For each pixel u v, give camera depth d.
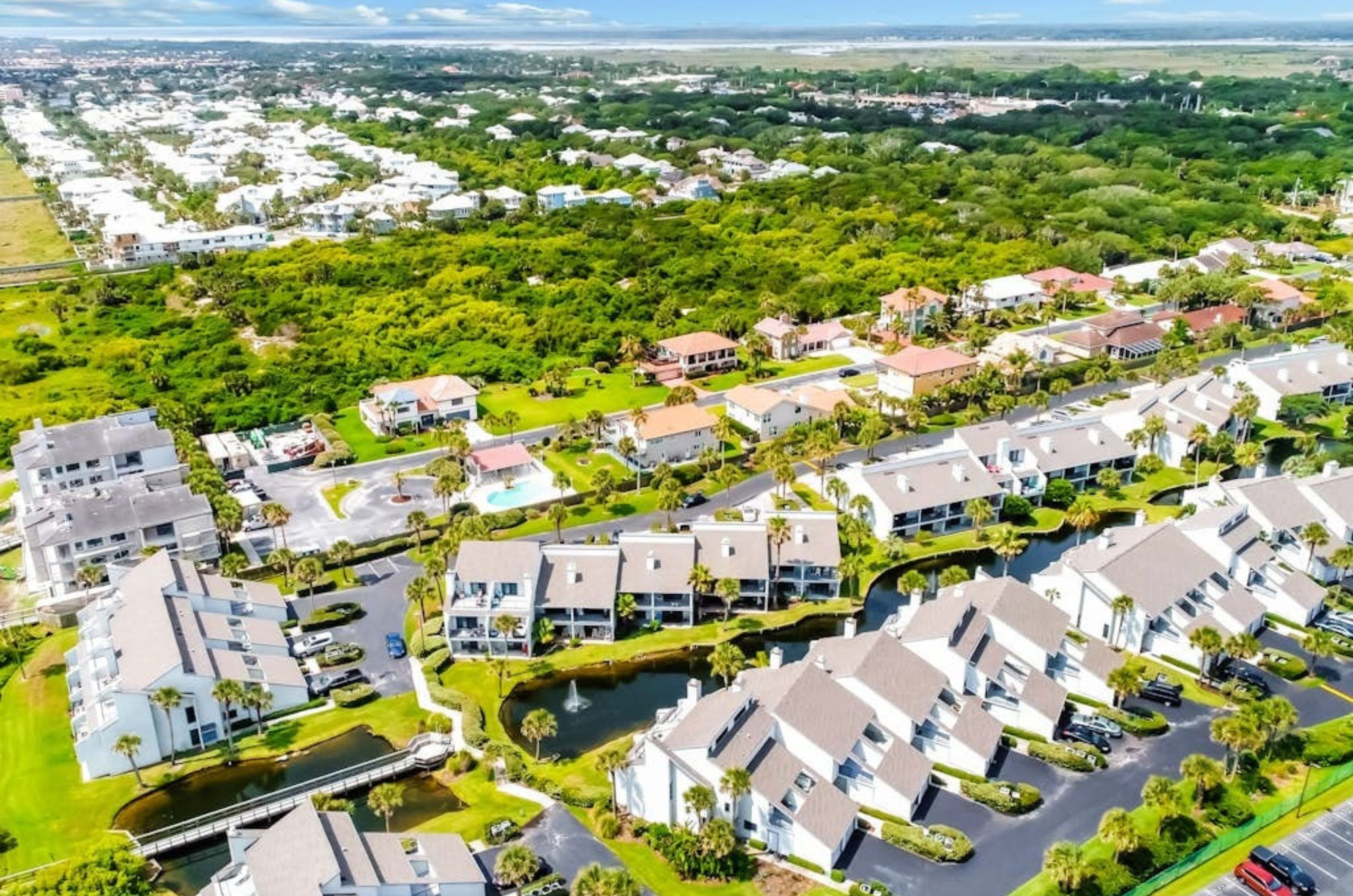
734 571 125.31
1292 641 116.56
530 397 199.62
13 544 147.50
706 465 165.88
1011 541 134.25
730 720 90.25
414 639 121.06
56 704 111.19
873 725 96.12
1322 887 80.38
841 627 125.81
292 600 130.75
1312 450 163.12
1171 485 158.50
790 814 85.75
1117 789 92.88
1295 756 95.38
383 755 103.00
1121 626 115.06
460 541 132.00
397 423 182.50
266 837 78.25
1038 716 99.44
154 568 121.31
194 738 104.44
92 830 92.94
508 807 93.56
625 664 118.12
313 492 160.88
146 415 171.75
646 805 90.75
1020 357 191.25
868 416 179.50
